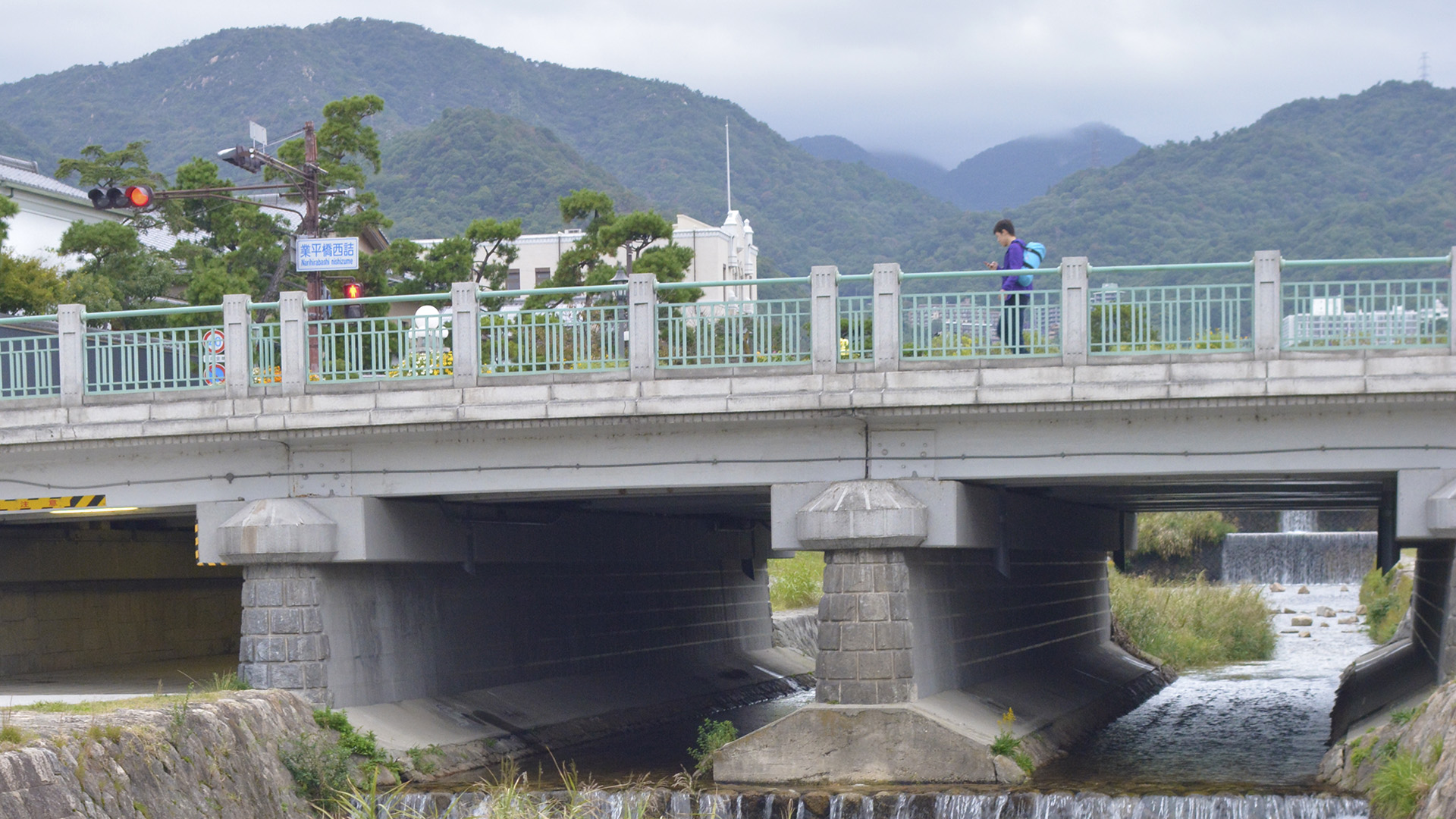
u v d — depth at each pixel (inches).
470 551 903.1
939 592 815.1
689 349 806.5
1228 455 705.0
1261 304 686.5
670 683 1169.4
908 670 734.5
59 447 820.0
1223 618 1720.0
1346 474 722.2
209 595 1240.8
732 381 735.1
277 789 676.1
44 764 530.3
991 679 923.4
